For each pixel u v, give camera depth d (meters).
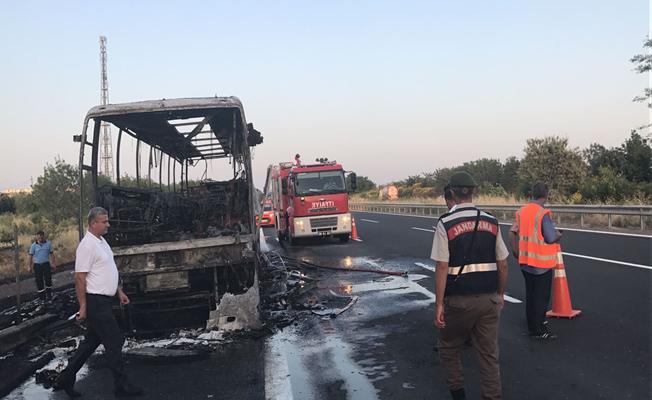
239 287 7.91
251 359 6.57
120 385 5.54
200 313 8.40
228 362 6.50
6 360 6.88
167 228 9.02
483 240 4.34
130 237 8.04
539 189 6.73
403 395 5.15
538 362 5.77
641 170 25.53
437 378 5.55
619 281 9.41
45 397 5.64
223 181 12.13
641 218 16.80
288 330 7.87
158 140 10.68
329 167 19.97
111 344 5.55
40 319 8.11
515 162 42.34
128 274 7.55
